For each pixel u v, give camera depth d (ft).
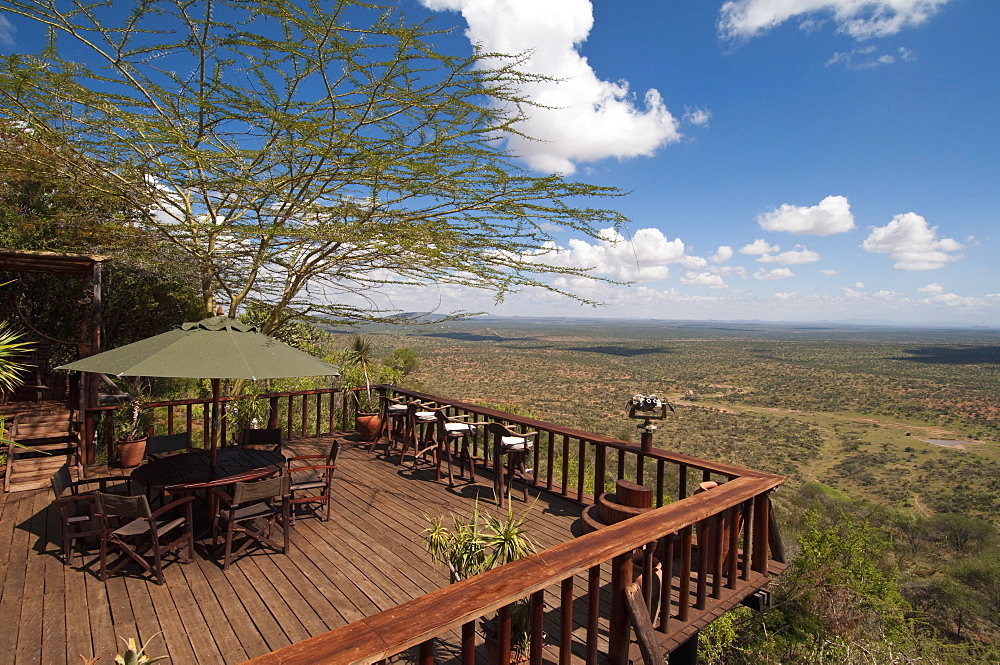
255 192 17.10
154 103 16.92
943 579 62.49
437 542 8.77
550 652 7.98
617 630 7.51
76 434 16.25
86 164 17.60
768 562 11.39
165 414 29.35
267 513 11.49
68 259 18.17
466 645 5.06
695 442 181.68
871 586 27.02
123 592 9.53
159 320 33.53
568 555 6.10
